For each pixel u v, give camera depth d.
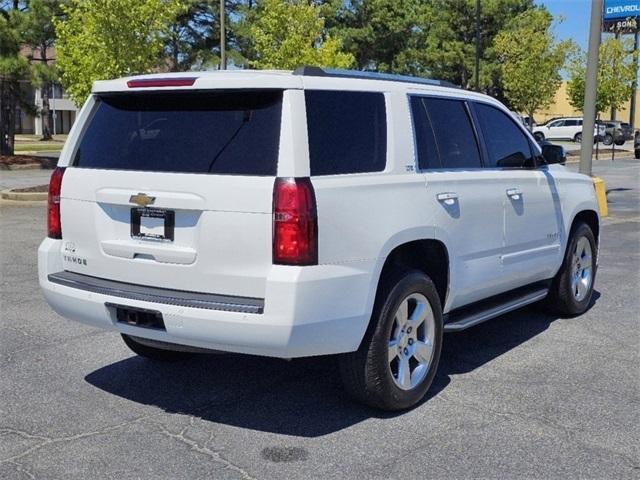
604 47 33.03
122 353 6.21
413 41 44.44
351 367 4.73
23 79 27.05
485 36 46.19
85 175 4.86
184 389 5.41
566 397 5.28
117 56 16.28
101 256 4.80
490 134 6.09
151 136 4.73
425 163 5.23
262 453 4.37
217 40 39.88
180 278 4.47
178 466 4.20
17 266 9.72
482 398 5.25
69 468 4.17
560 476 4.11
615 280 9.21
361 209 4.51
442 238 5.21
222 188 4.29
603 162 33.12
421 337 5.13
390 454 4.36
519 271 6.29
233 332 4.22
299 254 4.17
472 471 4.16
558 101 67.62
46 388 5.40
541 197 6.50
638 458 4.34
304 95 4.41
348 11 42.09
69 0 24.59
